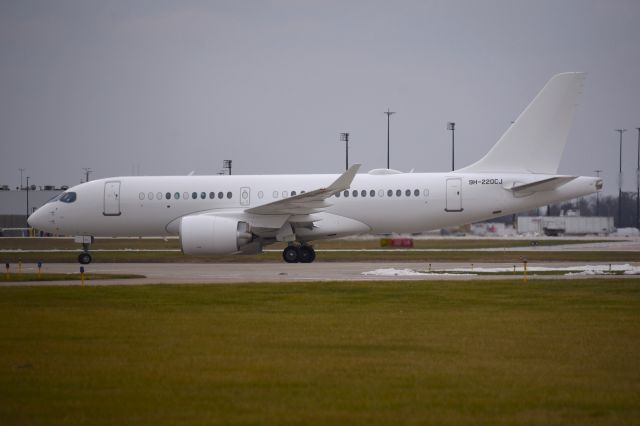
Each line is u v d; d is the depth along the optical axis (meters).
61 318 76.00
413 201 161.25
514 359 55.84
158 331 68.12
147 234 173.38
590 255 186.88
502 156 162.75
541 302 87.06
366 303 86.88
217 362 54.94
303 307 83.69
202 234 152.25
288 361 55.25
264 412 42.16
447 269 139.62
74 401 44.62
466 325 71.12
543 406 43.19
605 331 67.62
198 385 48.22
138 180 171.12
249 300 89.69
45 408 43.25
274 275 127.62
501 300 88.94
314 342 62.62
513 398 44.88
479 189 160.25
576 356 56.84
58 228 172.00
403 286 103.69
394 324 71.75
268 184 166.50
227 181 167.88
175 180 169.88
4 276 124.69
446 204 160.88
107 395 45.91
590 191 159.38
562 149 161.50
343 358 56.31
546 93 160.75
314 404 43.72
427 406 43.25
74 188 172.62
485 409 42.59
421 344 61.69
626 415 41.41
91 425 40.06
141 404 43.91
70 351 59.06
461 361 55.19
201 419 40.94
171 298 91.75
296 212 156.38
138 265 162.88
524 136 162.00
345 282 109.31
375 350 59.31
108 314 78.75
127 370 52.41
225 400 44.66
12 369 52.81
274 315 77.75
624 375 50.66
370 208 162.00
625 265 145.25
